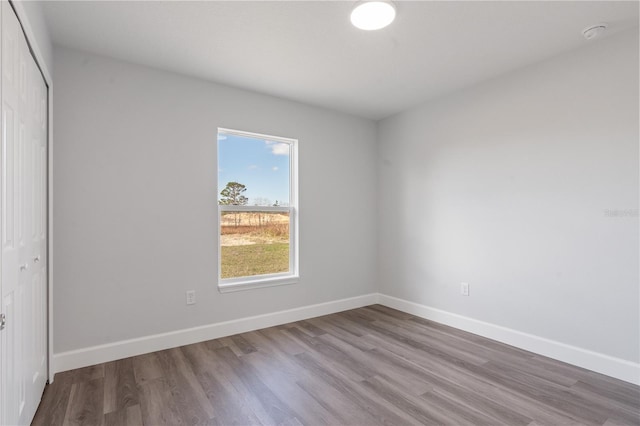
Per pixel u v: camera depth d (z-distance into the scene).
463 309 3.36
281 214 3.70
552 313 2.69
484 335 3.16
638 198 2.26
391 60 2.75
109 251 2.64
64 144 2.48
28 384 1.76
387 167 4.25
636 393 2.14
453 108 3.45
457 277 3.42
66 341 2.47
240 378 2.35
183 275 2.97
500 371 2.45
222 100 3.20
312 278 3.82
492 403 2.03
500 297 3.04
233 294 3.26
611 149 2.38
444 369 2.49
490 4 2.03
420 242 3.82
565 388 2.21
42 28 2.02
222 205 3.29
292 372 2.44
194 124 3.04
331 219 3.99
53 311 2.40
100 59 2.62
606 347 2.40
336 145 4.03
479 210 3.22
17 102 1.54
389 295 4.23
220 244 3.27
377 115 4.20
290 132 3.65
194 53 2.61
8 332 1.41
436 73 2.99
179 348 2.88
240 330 3.28
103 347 2.60
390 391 2.17
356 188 4.21
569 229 2.60
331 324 3.55
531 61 2.77
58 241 2.45
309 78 3.09
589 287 2.49
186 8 2.04
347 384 2.27
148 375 2.39
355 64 2.82
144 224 2.79
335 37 2.39
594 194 2.46
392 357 2.70
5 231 1.38
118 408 1.98
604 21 2.21
